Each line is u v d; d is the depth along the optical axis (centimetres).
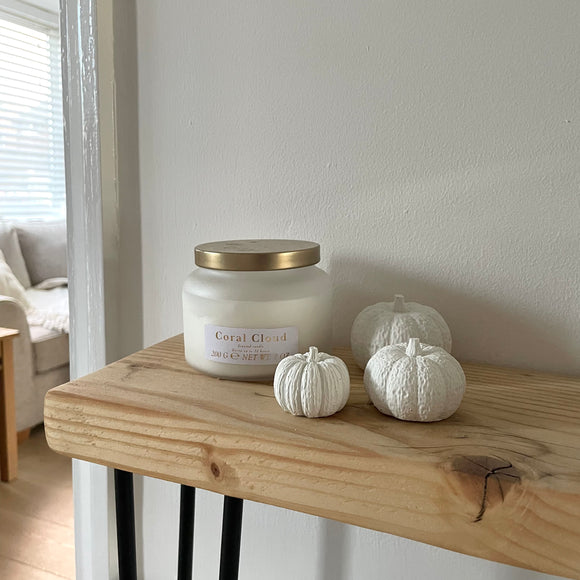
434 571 54
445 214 50
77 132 61
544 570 30
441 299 51
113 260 63
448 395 37
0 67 297
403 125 50
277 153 55
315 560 59
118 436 41
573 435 36
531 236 47
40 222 292
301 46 53
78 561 68
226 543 47
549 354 48
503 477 31
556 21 44
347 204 53
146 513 67
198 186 59
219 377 45
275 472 36
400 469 33
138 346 65
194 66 57
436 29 48
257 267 43
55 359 195
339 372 38
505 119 47
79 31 59
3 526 130
